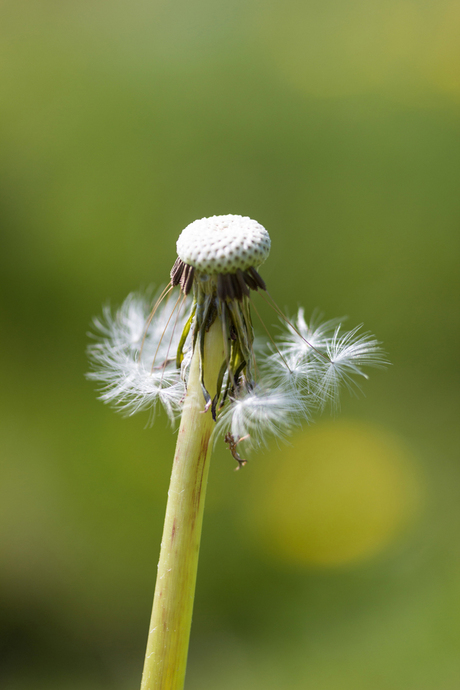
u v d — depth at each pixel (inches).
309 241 47.5
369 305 46.6
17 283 46.4
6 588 36.7
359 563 38.8
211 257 13.2
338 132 50.0
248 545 40.3
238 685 33.2
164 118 50.1
